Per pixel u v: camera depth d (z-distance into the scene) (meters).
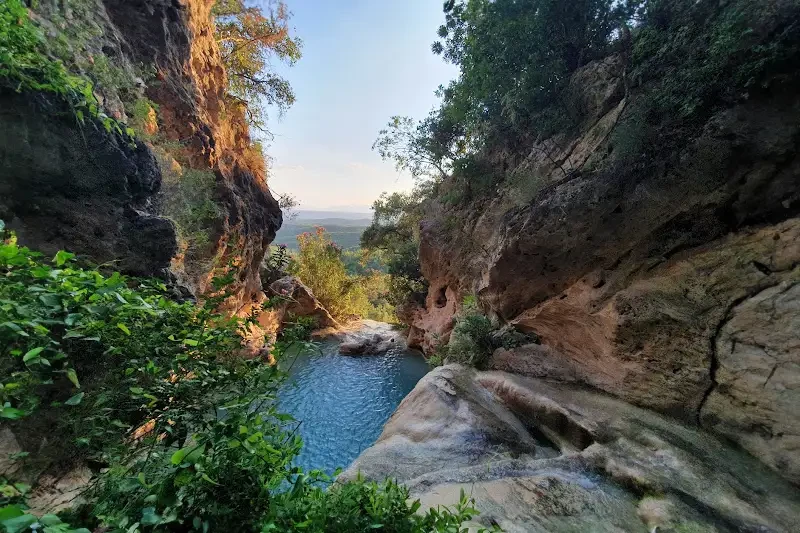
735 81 3.65
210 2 10.81
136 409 1.56
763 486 3.11
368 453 4.68
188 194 7.03
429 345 13.94
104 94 4.61
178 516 1.40
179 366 1.73
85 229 3.56
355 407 10.03
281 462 1.77
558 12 5.64
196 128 8.35
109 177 3.76
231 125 12.22
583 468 3.73
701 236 4.17
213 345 1.85
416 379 12.52
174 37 8.45
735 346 3.67
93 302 1.44
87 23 5.06
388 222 20.52
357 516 1.77
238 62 13.88
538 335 6.73
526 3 5.69
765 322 3.44
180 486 1.40
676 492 3.11
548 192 5.74
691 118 4.05
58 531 0.88
